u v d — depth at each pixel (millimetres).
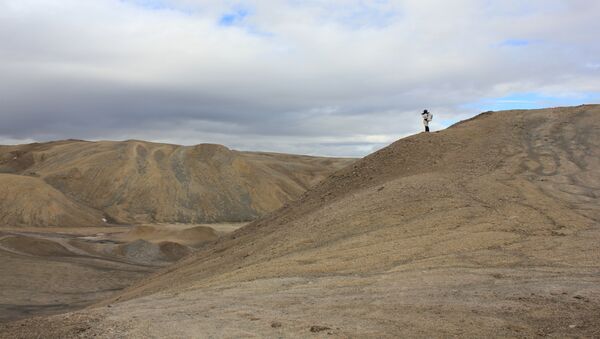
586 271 12828
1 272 43062
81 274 45188
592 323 9109
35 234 76875
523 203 19562
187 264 28781
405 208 20500
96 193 118000
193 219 111500
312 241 19438
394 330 9031
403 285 12445
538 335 8594
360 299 11430
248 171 131250
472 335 8656
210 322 9891
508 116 33656
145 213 111875
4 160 145875
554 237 15930
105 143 148250
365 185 28047
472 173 24438
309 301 11539
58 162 135875
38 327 9773
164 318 10328
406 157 29812
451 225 17656
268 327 9414
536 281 12211
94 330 9414
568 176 23094
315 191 32812
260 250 21406
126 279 44938
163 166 128250
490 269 13414
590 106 33062
